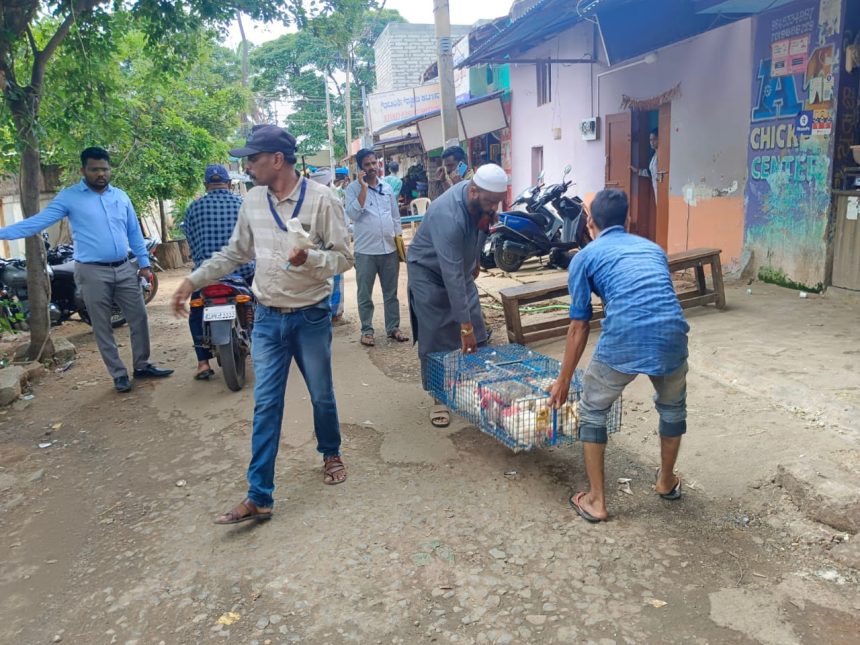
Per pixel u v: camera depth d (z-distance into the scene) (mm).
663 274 3182
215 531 3463
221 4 7395
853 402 4160
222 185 5766
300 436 4602
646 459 3967
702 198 8750
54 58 7277
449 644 2600
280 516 3564
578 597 2820
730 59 8047
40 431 5012
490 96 14594
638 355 3100
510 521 3404
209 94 17656
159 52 7902
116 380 5750
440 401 4645
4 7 6141
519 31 9898
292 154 3391
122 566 3227
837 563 2941
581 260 3277
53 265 8344
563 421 3803
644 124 10383
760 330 5816
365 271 6680
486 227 4320
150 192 14430
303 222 3400
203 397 5555
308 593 2928
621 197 3340
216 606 2883
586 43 11375
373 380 5703
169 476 4156
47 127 7027
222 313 5363
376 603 2844
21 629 2824
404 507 3586
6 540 3529
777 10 7273
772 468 3648
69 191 5562
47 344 6750
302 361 3619
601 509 3355
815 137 6914
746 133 7906
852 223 6652
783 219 7438
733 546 3115
